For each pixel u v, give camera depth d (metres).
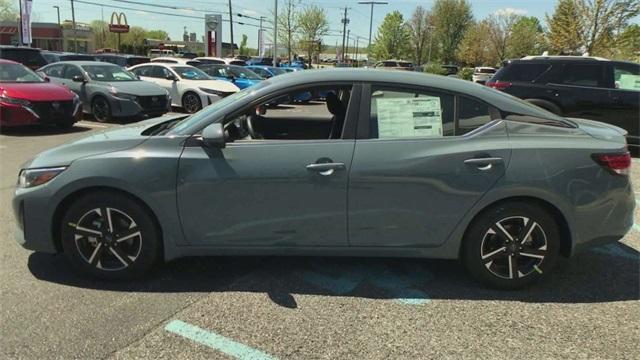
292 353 3.07
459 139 3.71
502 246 3.83
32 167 3.86
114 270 3.90
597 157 3.71
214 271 4.17
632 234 5.32
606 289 4.00
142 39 79.00
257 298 3.74
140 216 3.78
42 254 4.45
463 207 3.70
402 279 4.10
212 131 3.58
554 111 9.91
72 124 11.43
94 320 3.38
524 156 3.66
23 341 3.12
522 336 3.32
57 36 65.81
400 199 3.68
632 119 9.49
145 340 3.17
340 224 3.73
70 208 3.81
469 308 3.66
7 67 11.23
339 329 3.35
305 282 4.01
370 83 3.79
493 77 10.62
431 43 84.19
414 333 3.32
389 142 3.70
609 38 27.89
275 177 3.65
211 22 34.72
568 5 28.61
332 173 3.64
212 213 3.73
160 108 13.50
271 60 39.59
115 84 12.99
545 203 3.74
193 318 3.44
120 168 3.69
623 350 3.19
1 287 3.81
